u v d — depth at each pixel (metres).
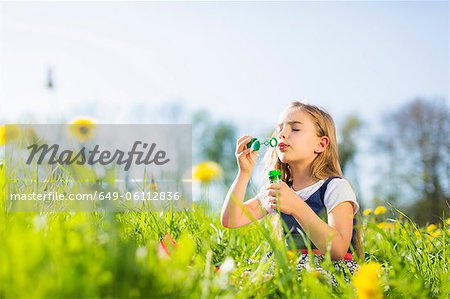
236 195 2.98
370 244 3.35
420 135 16.19
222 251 2.81
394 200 5.01
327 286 2.07
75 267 1.32
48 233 1.73
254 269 2.30
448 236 2.87
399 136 16.42
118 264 1.40
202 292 1.62
